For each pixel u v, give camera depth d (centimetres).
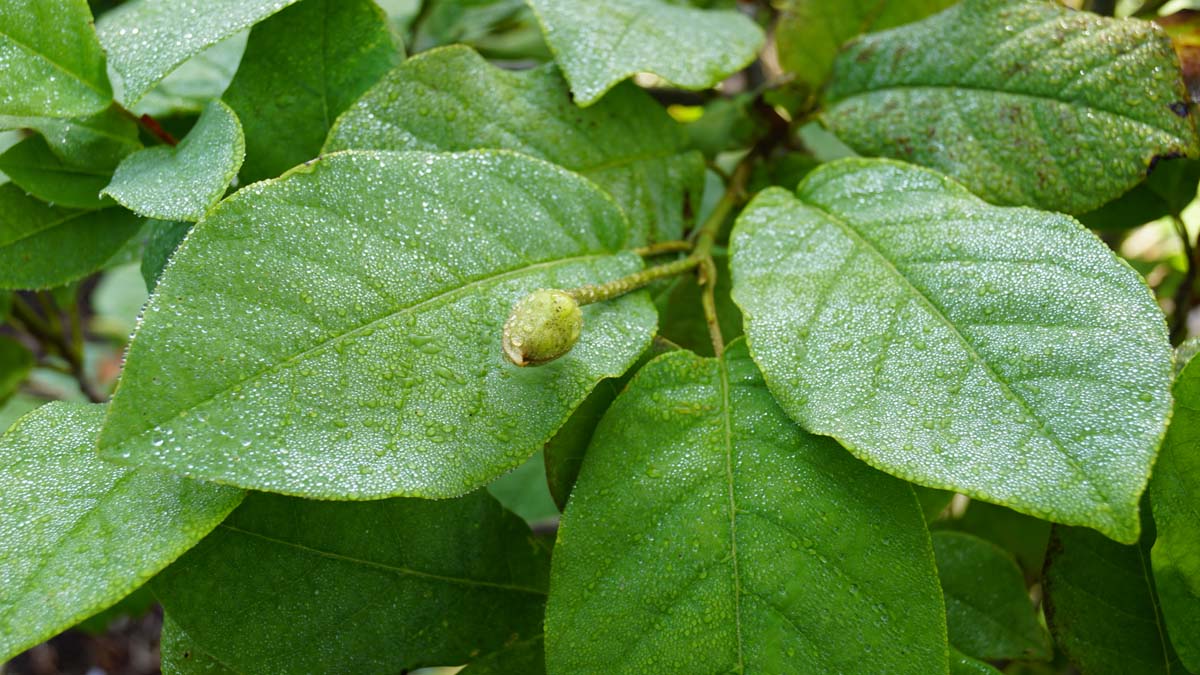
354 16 33
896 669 27
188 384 25
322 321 27
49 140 32
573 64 32
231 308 26
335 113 33
